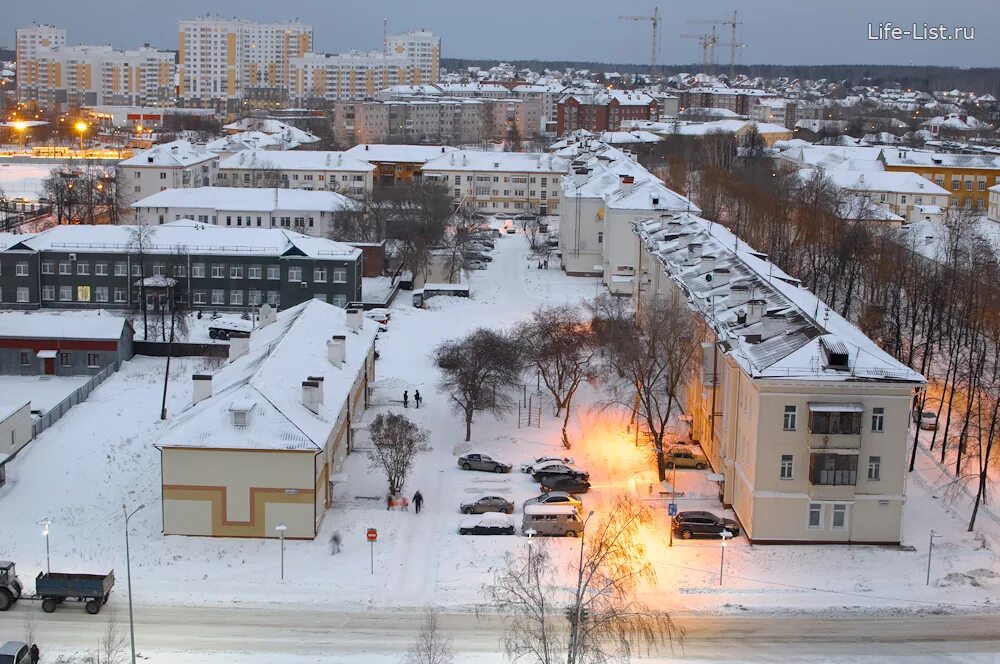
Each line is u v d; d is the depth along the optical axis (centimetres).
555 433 11081
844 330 9025
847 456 8362
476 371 10931
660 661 6912
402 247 18575
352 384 10181
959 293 13012
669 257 12862
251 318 15688
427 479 9919
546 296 17462
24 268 15975
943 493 9644
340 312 12256
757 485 8500
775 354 8650
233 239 16200
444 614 7500
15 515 9100
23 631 7150
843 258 14950
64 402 11700
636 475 9962
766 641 7200
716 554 8419
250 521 8594
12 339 13138
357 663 6819
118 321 13375
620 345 11088
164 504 8606
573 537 8719
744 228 18600
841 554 8450
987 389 10306
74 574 7488
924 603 7756
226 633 7181
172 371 13262
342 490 9625
